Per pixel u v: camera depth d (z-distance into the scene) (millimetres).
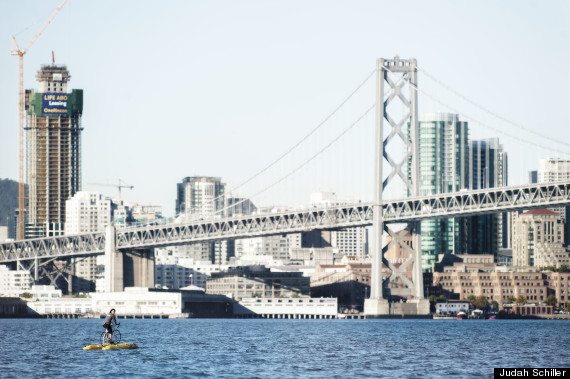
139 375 161875
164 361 183250
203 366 175500
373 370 174000
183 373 164625
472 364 186375
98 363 178750
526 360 195750
